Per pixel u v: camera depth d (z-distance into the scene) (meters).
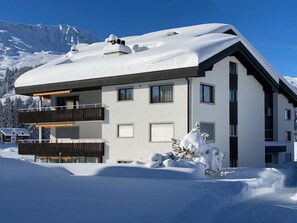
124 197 11.17
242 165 29.72
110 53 32.09
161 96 26.55
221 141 27.67
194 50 24.84
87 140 30.25
